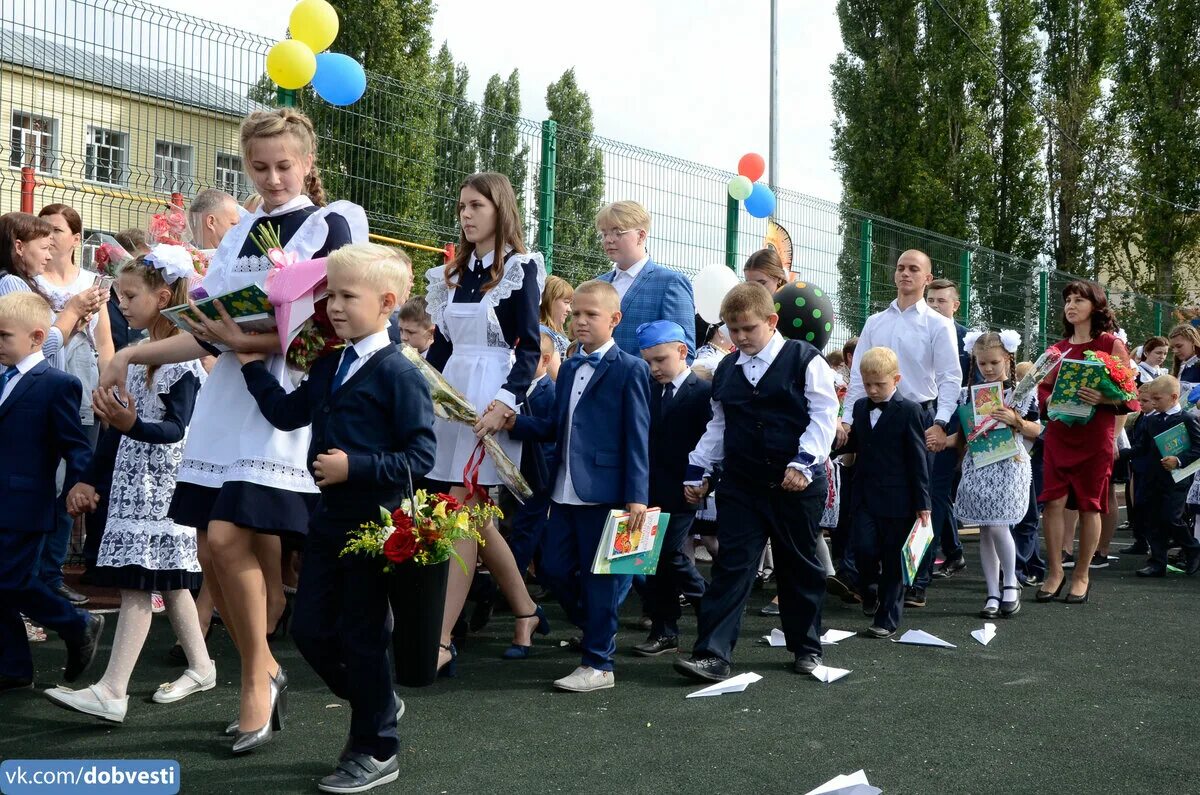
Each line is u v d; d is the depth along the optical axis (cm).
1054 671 482
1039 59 3019
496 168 804
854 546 582
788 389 459
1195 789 327
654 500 505
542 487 538
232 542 339
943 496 707
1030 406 646
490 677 455
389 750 321
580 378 457
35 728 368
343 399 317
